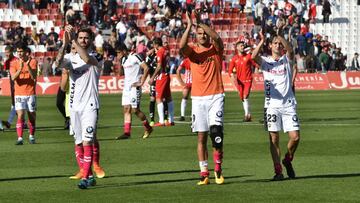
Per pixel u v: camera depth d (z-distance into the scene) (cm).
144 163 2044
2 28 6450
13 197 1556
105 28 6556
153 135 2764
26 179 1792
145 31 6669
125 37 6350
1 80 5509
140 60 2627
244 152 2247
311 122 3228
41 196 1565
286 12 6950
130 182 1734
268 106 1733
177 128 3033
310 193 1565
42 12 6806
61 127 3105
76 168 1966
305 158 2106
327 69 6469
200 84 1669
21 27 6388
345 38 7394
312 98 4953
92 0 6650
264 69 1738
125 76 2650
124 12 6944
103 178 1798
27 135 2809
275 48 1730
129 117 2655
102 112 3856
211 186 1666
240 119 3422
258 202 1472
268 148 2336
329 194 1552
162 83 3123
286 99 1727
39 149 2370
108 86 5722
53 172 1900
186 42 1653
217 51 1677
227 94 5478
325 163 2011
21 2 6806
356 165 1970
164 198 1524
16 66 2502
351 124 3123
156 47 3119
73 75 1675
